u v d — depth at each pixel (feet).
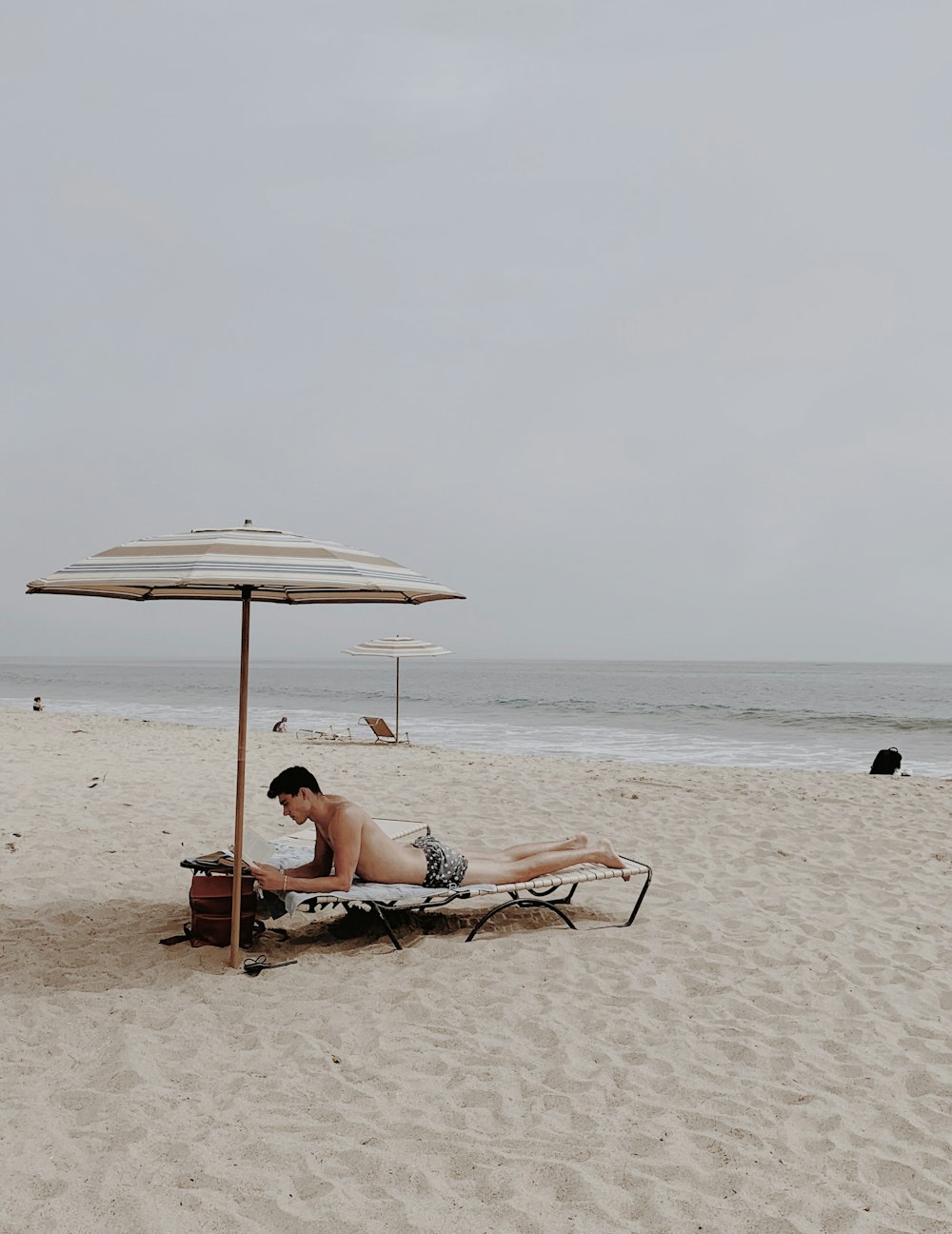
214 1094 11.55
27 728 64.80
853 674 431.84
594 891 21.62
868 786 38.32
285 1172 9.83
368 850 17.15
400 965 16.40
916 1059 12.98
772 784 38.47
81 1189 9.32
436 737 84.74
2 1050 12.67
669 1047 13.26
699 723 108.88
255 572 13.25
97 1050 12.73
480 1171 9.95
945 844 26.50
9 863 22.84
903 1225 9.16
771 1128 11.00
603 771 42.96
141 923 18.45
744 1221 9.19
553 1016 14.21
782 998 15.11
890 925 19.07
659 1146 10.53
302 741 61.72
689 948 17.42
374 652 62.34
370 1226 8.88
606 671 485.97
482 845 26.32
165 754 48.57
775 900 20.83
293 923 19.03
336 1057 12.70
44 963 16.14
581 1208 9.32
